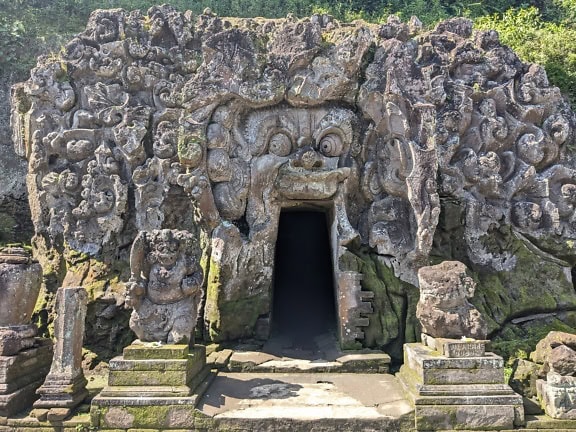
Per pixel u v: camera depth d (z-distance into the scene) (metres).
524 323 7.44
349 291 7.25
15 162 10.24
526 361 6.11
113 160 8.02
